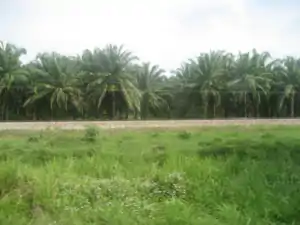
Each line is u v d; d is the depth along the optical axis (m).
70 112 37.09
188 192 7.60
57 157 10.66
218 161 10.06
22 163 9.63
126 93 36.69
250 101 41.22
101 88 36.25
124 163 9.85
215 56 40.56
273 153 11.20
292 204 7.02
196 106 40.75
